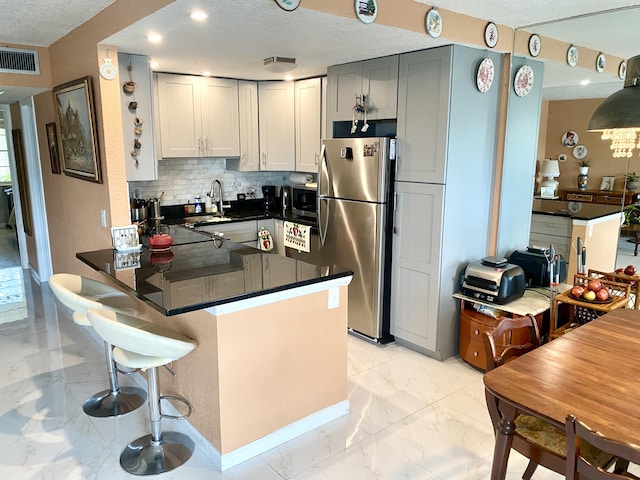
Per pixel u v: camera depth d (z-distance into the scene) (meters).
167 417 2.51
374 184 3.67
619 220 3.08
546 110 3.38
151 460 2.45
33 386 3.24
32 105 4.83
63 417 2.87
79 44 3.28
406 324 3.81
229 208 5.43
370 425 2.80
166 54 3.50
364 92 3.81
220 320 2.26
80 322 2.77
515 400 1.69
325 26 2.65
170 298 2.21
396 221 3.73
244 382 2.41
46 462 2.47
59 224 4.53
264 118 4.99
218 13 2.38
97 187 3.41
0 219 9.36
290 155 4.96
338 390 2.86
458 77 3.27
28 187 5.43
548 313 3.48
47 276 5.65
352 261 3.97
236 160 5.07
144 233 3.97
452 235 3.53
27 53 3.82
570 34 3.18
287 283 2.46
